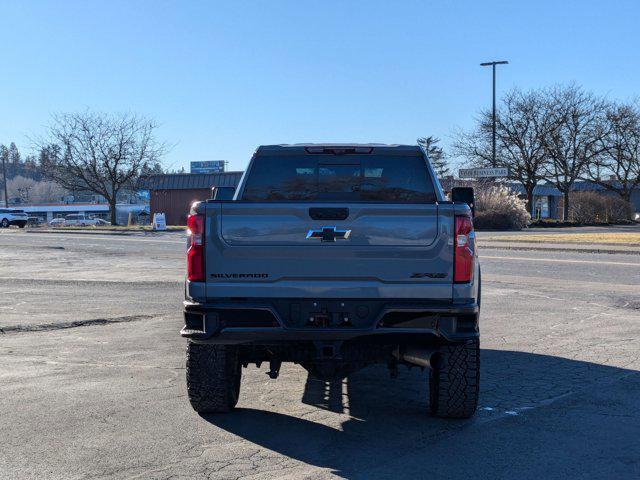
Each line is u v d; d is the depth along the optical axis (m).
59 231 43.94
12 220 63.22
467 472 4.25
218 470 4.27
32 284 14.71
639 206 87.44
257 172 6.17
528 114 55.38
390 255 4.79
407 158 6.17
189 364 5.22
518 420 5.38
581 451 4.65
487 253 23.62
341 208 4.80
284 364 7.54
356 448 4.71
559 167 56.56
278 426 5.21
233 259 4.84
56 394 6.10
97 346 8.31
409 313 4.74
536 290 13.69
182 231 43.25
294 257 4.81
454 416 5.35
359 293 4.79
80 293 13.30
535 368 7.20
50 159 51.66
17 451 4.61
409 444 4.79
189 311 4.83
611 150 58.22
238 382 5.70
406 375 7.04
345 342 4.84
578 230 43.59
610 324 9.88
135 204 103.75
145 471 4.25
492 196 44.66
